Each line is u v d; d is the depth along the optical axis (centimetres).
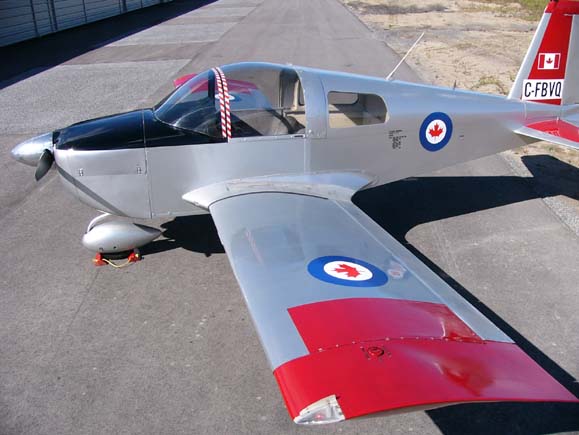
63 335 435
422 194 698
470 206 662
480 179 745
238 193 493
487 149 614
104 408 362
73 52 1767
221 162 514
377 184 579
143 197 511
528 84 620
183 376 391
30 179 748
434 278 368
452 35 1991
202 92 514
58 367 400
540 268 525
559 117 636
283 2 3397
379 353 273
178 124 503
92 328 443
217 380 387
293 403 247
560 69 623
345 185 536
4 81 1348
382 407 238
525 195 693
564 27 609
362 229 441
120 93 1200
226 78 520
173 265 538
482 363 275
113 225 528
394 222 623
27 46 1906
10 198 689
